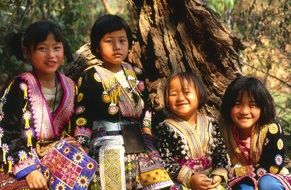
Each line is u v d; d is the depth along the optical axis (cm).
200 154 351
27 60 342
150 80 419
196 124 357
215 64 415
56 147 321
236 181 362
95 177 334
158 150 355
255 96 356
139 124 351
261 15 655
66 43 337
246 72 657
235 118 360
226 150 359
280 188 353
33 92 319
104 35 343
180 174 344
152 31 417
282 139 362
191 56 416
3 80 641
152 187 340
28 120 315
